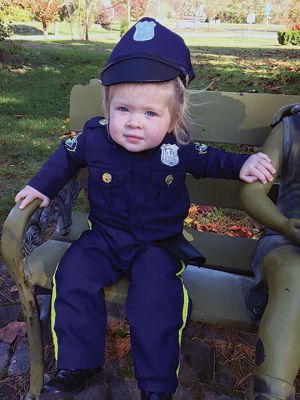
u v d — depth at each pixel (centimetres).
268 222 123
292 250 124
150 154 140
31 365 147
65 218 170
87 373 134
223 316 132
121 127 133
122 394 158
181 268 140
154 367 124
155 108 131
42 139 407
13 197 295
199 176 147
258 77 769
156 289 132
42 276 145
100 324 132
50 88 652
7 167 344
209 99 164
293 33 1775
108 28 2888
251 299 132
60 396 130
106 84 132
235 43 1850
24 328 184
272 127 147
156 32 132
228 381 163
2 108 517
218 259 163
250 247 169
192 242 172
